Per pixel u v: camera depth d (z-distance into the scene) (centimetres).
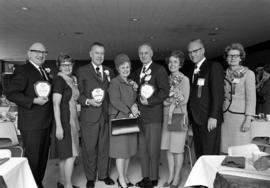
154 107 280
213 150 247
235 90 239
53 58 1543
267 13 655
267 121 320
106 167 303
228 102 244
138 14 665
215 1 567
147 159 296
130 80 288
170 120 273
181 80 278
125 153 283
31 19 705
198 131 261
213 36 952
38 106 253
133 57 1555
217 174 146
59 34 901
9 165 166
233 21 735
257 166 150
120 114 283
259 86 511
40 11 633
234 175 143
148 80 281
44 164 272
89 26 791
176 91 276
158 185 296
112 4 584
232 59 239
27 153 252
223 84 243
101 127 291
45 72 271
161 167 360
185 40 1027
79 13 652
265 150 330
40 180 271
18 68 254
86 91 285
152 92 277
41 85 255
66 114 268
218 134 246
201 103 253
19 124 254
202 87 252
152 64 288
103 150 299
